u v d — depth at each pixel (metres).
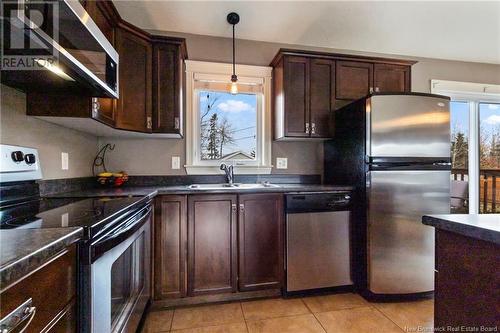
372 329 1.71
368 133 2.03
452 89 3.15
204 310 1.93
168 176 2.49
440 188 2.09
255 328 1.73
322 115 2.47
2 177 1.18
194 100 2.60
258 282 2.06
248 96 2.73
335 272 2.14
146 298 1.57
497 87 3.26
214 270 2.00
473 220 0.81
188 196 1.96
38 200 1.38
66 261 0.74
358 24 2.51
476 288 0.75
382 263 2.03
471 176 3.35
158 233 1.91
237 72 2.63
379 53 3.00
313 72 2.45
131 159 2.43
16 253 0.55
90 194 1.61
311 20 2.44
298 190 2.09
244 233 2.04
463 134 3.35
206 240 1.99
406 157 2.05
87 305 0.83
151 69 2.09
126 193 1.67
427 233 2.07
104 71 1.35
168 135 2.26
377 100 2.03
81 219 0.91
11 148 1.24
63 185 1.75
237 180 2.64
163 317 1.84
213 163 2.64
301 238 2.09
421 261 2.07
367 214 2.04
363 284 2.10
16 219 0.91
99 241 0.88
